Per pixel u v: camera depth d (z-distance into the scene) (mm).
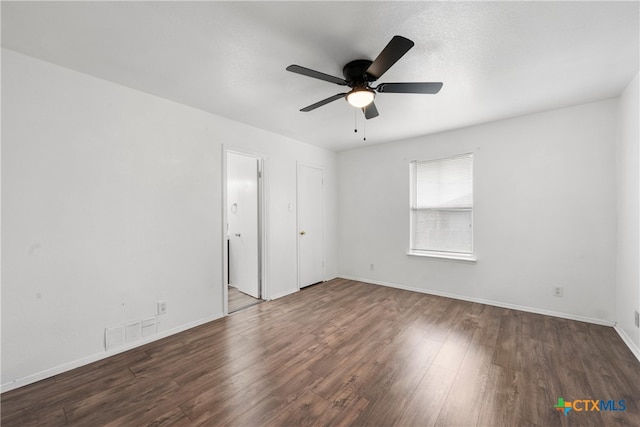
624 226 2609
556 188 3127
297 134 4023
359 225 4867
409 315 3236
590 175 2943
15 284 1952
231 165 4449
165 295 2760
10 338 1933
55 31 1730
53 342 2104
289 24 1675
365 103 2098
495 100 2824
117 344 2430
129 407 1742
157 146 2709
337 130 3832
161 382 1993
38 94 2047
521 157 3318
